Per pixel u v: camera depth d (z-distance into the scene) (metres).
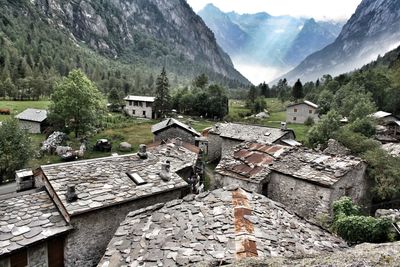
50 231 11.65
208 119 81.56
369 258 5.19
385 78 72.31
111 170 15.23
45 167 14.25
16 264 11.00
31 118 53.56
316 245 8.04
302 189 16.84
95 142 48.44
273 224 8.34
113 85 131.38
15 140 30.05
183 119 77.81
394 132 46.19
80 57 178.00
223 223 8.21
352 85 74.50
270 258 5.92
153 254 7.50
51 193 13.61
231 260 6.42
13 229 11.44
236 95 152.88
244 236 7.33
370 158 20.03
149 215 9.81
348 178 17.12
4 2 193.62
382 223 11.48
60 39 192.50
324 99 73.38
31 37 164.62
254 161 19.64
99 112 52.12
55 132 45.75
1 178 28.81
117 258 7.87
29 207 12.77
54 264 12.08
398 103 63.66
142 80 163.25
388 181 18.64
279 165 18.45
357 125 35.62
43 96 99.31
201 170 29.25
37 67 120.62
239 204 9.09
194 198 10.22
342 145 27.70
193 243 7.55
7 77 94.56
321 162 17.86
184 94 91.19
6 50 123.25
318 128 35.97
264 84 143.88
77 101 45.97
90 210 12.17
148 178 15.28
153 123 70.88
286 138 37.44
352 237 11.91
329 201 15.70
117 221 13.37
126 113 81.50
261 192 18.14
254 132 38.19
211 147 40.72
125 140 51.75
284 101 116.88
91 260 12.78
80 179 13.87
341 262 5.20
